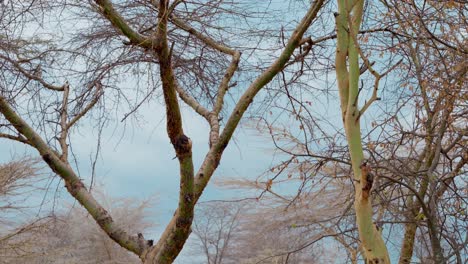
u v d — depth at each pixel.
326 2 4.75
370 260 3.44
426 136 5.39
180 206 3.21
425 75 5.07
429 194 4.94
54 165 3.91
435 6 4.96
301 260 10.25
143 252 3.52
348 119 3.60
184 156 3.11
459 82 4.97
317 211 8.28
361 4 3.82
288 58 3.93
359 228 3.47
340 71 3.78
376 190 5.00
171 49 2.97
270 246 10.90
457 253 4.50
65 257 15.13
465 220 5.01
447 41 5.21
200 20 4.65
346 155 5.75
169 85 3.00
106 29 4.62
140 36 3.22
